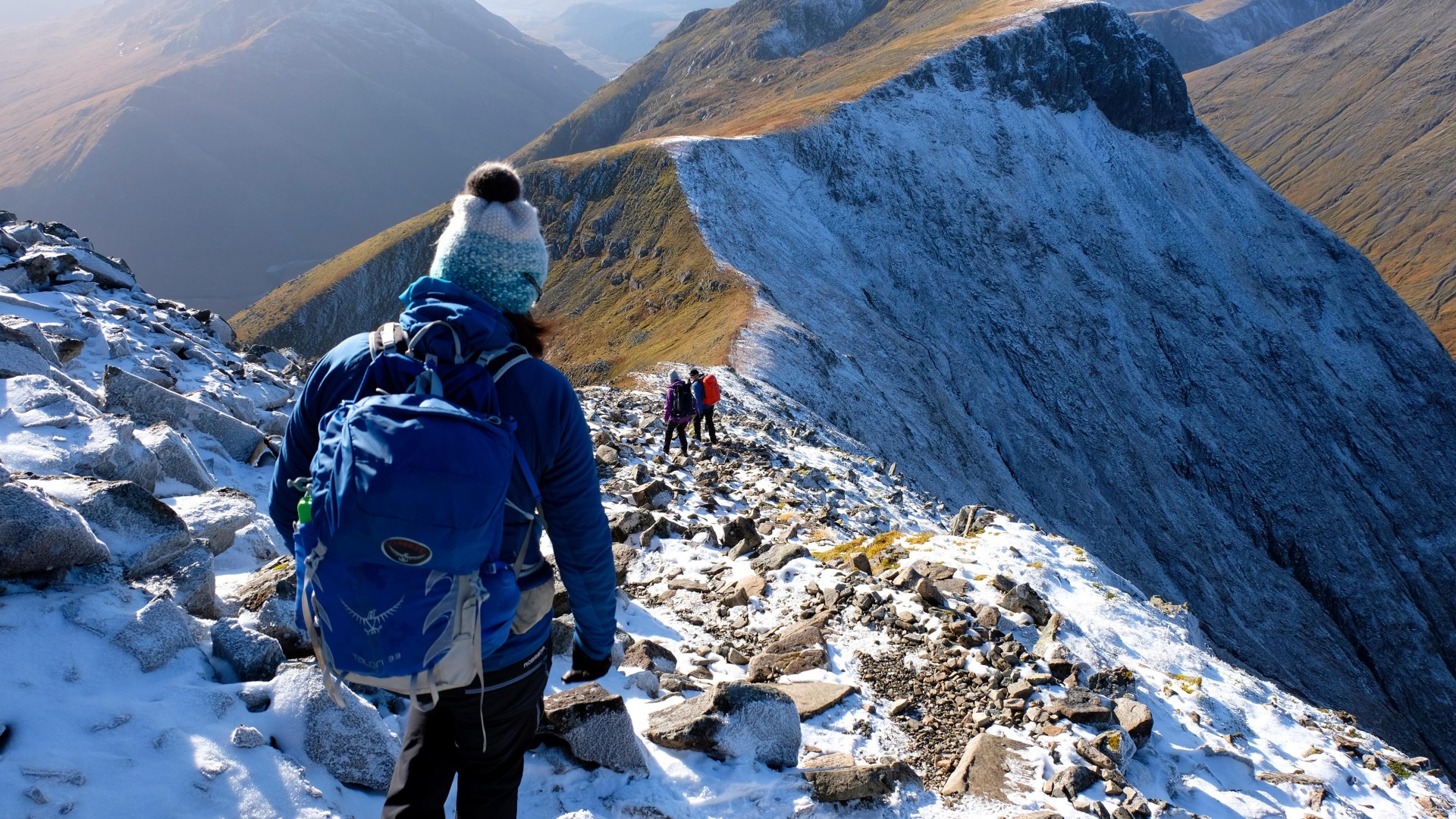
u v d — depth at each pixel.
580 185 134.12
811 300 110.56
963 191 144.50
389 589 1.80
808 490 13.10
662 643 5.62
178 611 3.19
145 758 2.55
